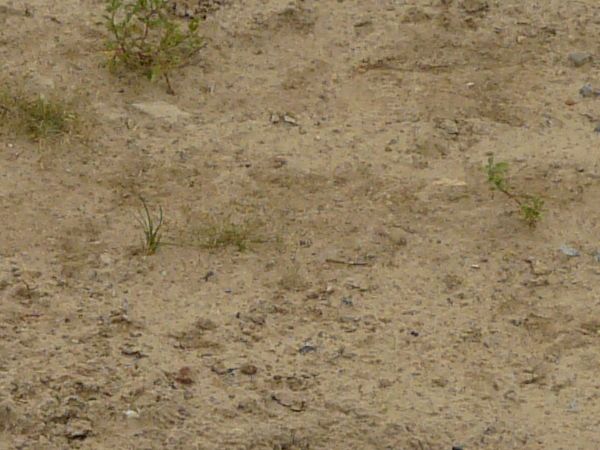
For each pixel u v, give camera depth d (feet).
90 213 21.40
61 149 22.95
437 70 26.23
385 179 22.76
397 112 24.80
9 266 19.90
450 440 16.93
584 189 22.65
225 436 16.78
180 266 20.25
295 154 23.39
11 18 26.55
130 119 24.07
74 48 25.80
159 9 26.03
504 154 23.66
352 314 19.43
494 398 17.81
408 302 19.76
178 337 18.65
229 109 24.70
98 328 18.70
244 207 21.81
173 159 23.03
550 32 27.50
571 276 20.49
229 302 19.51
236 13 27.43
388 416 17.30
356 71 26.08
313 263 20.53
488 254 20.95
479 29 27.48
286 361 18.31
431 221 21.71
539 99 25.45
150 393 17.42
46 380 17.51
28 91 24.38
